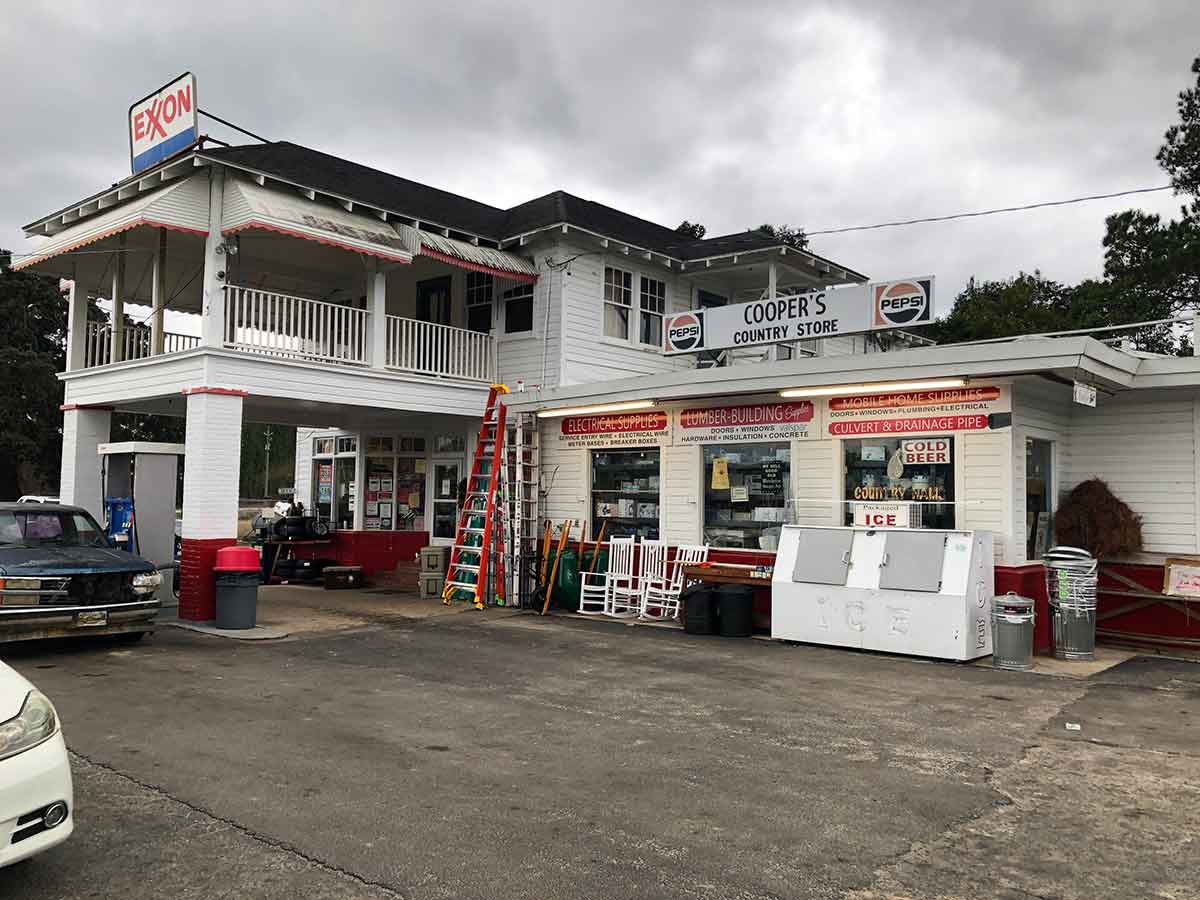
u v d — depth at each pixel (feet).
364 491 66.28
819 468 40.42
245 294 45.50
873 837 15.90
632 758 20.62
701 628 39.32
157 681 28.78
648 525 47.11
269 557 64.80
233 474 43.50
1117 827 16.47
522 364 57.67
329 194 48.75
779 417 41.83
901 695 27.45
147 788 18.22
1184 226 100.99
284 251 55.11
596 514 49.34
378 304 50.47
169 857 14.82
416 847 15.28
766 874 14.32
